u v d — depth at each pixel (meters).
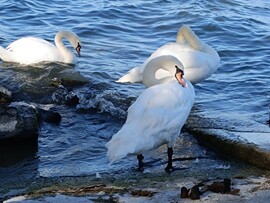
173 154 10.14
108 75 14.47
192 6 20.84
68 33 15.73
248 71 15.04
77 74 14.37
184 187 8.09
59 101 12.80
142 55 16.27
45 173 9.56
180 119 9.44
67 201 7.92
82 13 19.80
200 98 13.06
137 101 9.38
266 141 9.98
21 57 15.15
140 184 8.70
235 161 9.84
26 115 10.76
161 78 10.91
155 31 18.61
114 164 9.86
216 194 8.12
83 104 12.49
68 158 10.20
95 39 17.62
